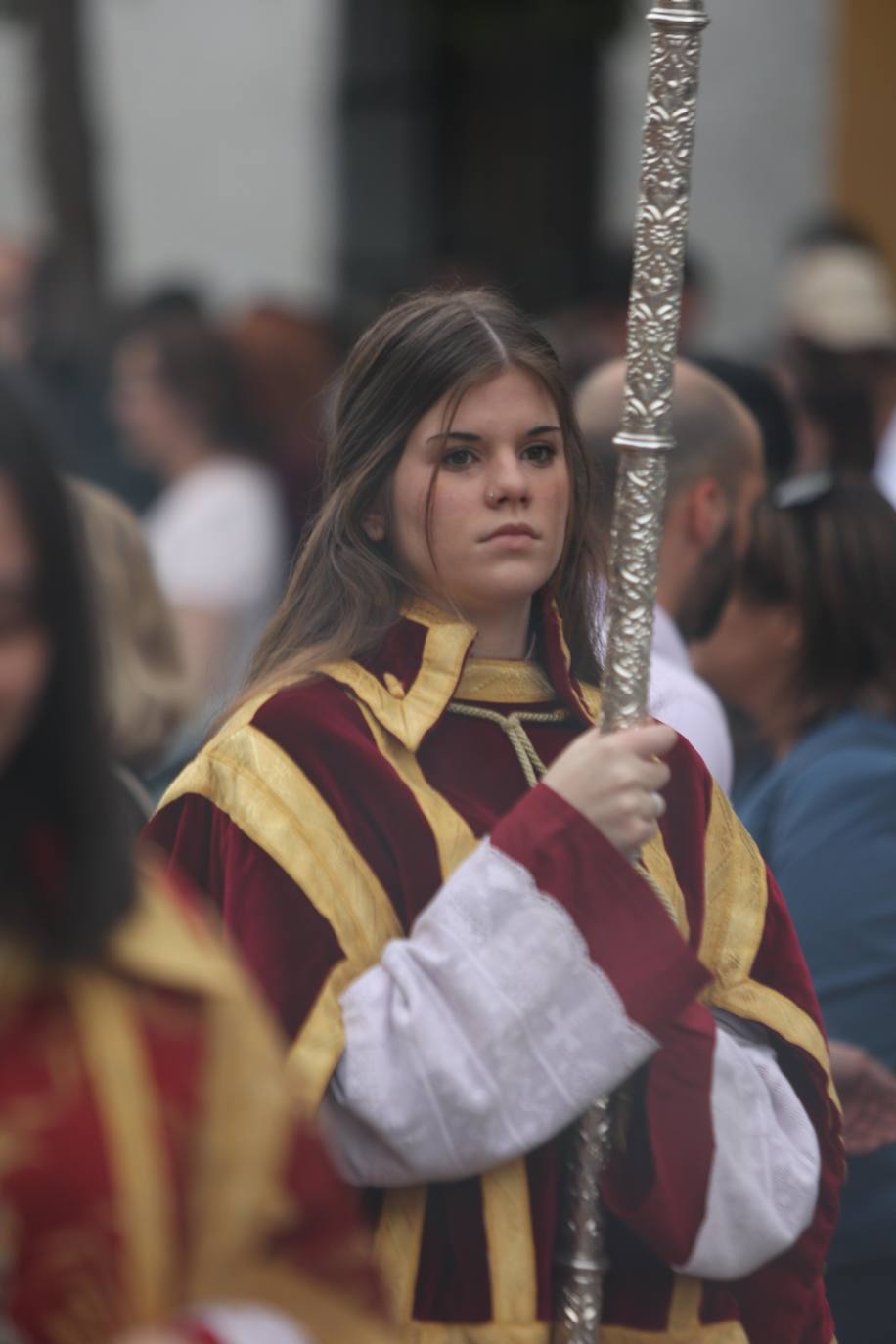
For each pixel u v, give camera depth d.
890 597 9.84
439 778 7.32
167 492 19.28
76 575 4.82
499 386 7.21
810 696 9.86
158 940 4.89
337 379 8.25
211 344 18.05
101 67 29.59
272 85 28.92
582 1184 6.98
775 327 25.39
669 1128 7.11
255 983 6.93
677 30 6.99
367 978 6.87
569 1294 7.00
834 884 9.23
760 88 26.61
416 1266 6.93
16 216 30.95
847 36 25.92
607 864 6.76
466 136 27.61
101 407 20.69
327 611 7.56
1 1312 4.64
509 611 7.56
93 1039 4.76
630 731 6.91
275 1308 4.92
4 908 4.80
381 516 7.51
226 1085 4.88
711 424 9.87
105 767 4.90
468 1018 6.65
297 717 7.26
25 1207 4.62
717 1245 7.11
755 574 9.88
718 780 8.98
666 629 9.59
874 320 19.97
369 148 28.19
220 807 7.20
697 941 7.52
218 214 29.52
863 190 26.06
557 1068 6.67
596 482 7.89
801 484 10.61
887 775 9.38
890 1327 9.23
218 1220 4.83
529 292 27.34
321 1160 5.05
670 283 7.09
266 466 18.36
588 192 27.11
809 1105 7.66
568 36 23.67
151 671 9.84
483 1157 6.68
